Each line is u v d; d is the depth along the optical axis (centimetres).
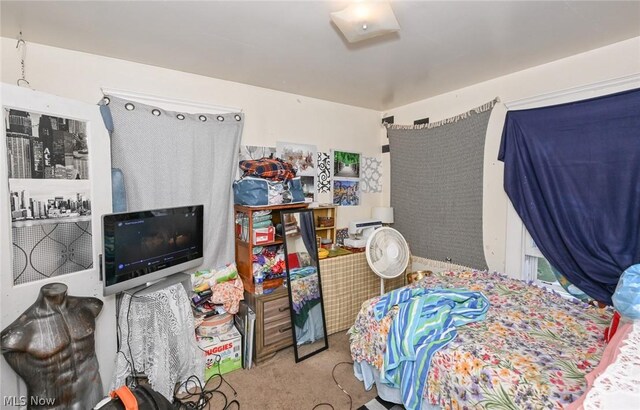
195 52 206
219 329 225
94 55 207
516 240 250
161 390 179
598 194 200
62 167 164
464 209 287
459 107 289
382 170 377
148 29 175
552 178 221
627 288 137
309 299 263
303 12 157
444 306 185
